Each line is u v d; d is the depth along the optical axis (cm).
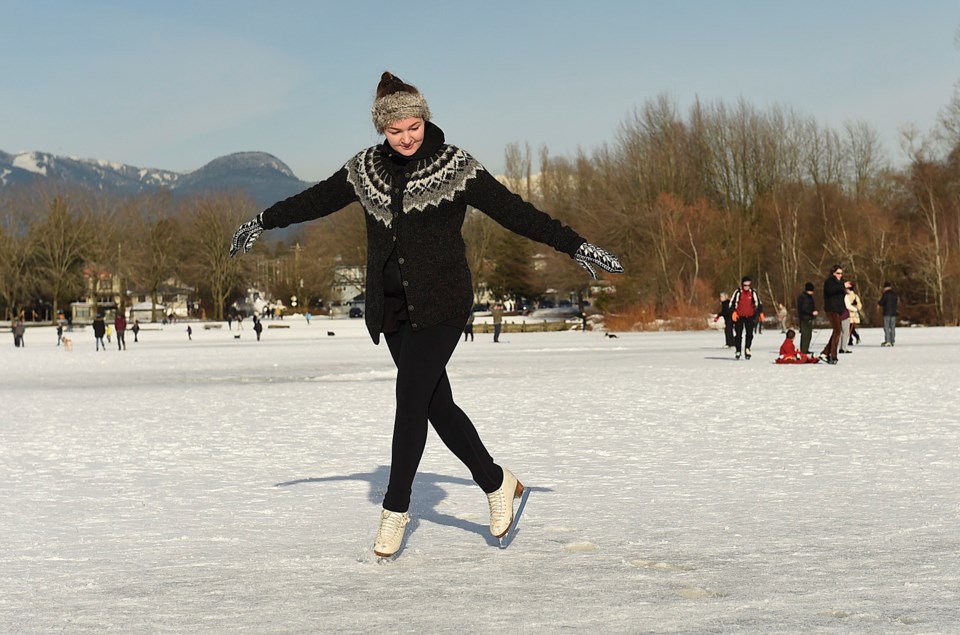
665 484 727
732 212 8156
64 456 970
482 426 1169
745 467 809
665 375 2097
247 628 367
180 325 11200
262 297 15725
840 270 2342
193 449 1011
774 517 586
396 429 493
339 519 607
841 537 523
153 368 2947
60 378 2516
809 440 981
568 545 504
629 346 4009
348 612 387
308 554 503
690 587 418
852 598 396
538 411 1355
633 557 481
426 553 499
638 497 670
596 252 481
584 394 1642
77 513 648
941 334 4612
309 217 532
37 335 8625
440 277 496
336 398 1691
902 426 1090
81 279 12144
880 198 8319
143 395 1848
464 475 795
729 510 613
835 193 7656
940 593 402
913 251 6662
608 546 508
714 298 7188
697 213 7588
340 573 458
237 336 6875
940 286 6506
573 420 1228
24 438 1139
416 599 405
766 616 370
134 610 398
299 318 13350
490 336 6512
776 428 1095
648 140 8394
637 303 7256
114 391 1983
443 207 495
